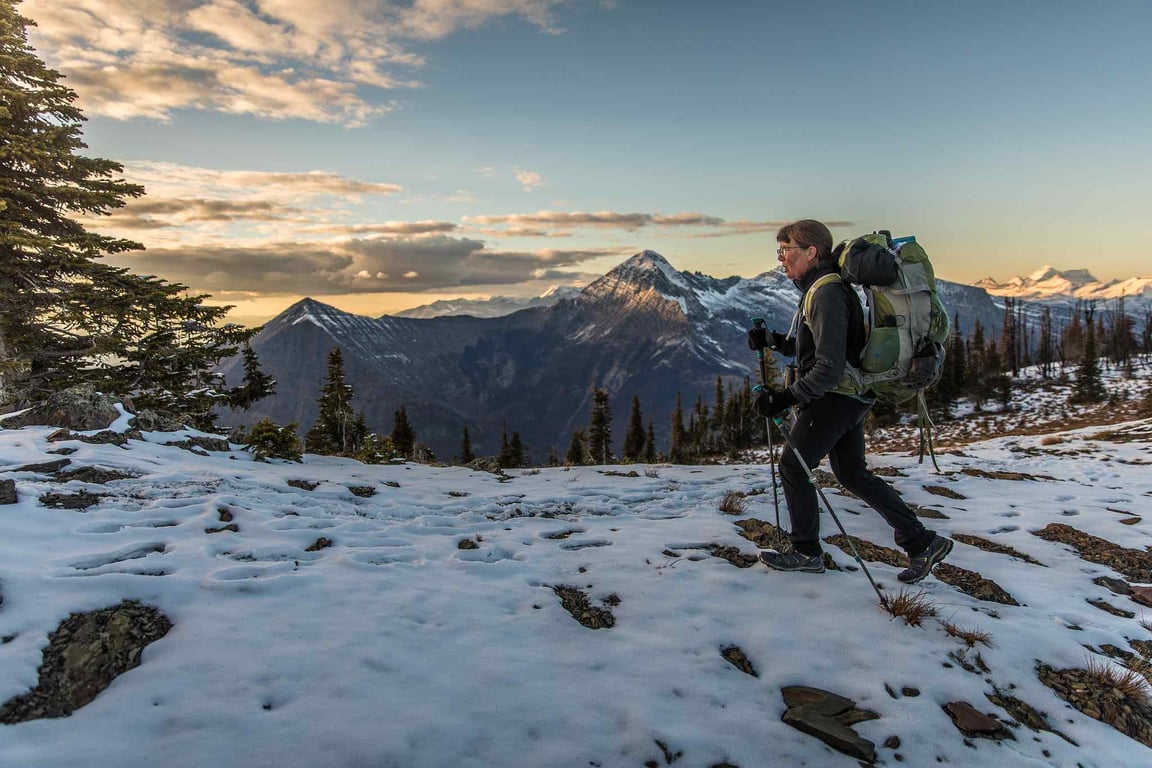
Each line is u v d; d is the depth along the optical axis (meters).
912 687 3.31
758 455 55.34
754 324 4.59
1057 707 3.34
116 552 4.20
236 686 2.82
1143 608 4.71
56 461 5.86
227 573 3.97
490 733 2.71
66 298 16.38
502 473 9.30
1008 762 2.87
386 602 3.83
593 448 70.00
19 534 4.22
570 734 2.76
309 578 4.04
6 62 15.80
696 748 2.77
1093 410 61.59
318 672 2.99
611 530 5.80
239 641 3.20
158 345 17.56
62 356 17.14
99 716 2.55
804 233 4.08
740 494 7.38
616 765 2.62
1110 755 3.04
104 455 6.48
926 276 3.92
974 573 5.03
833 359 3.79
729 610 4.05
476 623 3.68
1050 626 4.18
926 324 3.89
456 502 6.82
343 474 8.11
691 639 3.68
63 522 4.58
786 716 3.04
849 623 3.90
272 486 6.55
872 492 4.35
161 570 3.97
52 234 17.62
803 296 4.15
